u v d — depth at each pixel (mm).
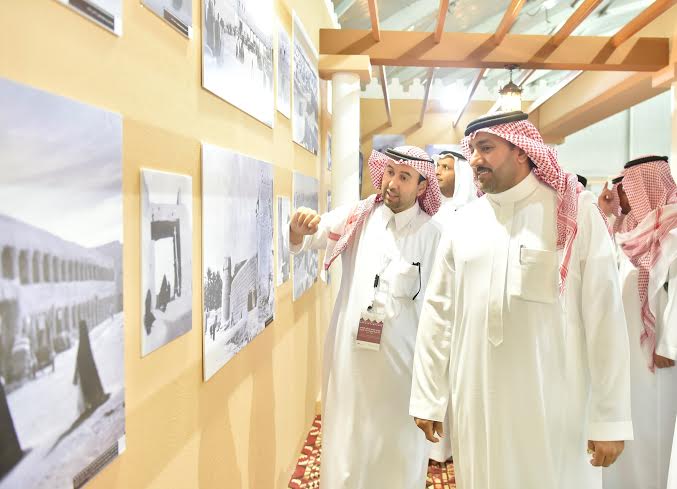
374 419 2109
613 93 5344
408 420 2137
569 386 1562
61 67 773
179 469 1269
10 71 669
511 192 1619
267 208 2057
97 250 854
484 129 1583
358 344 2127
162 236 1126
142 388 1066
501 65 4012
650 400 2428
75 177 790
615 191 3311
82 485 827
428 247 2201
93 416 851
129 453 1018
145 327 1053
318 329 3848
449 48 3857
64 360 770
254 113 1860
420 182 2250
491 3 5020
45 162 721
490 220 1659
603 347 1512
